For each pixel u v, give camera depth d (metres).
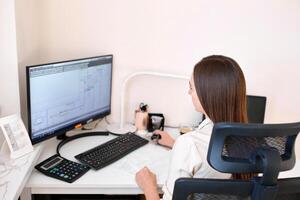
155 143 1.85
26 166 1.36
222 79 1.04
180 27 1.96
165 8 1.92
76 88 1.70
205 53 2.02
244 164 0.78
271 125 0.73
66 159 1.56
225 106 1.06
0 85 1.52
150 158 1.68
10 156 1.40
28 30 1.71
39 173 1.45
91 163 1.53
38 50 1.89
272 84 2.12
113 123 2.11
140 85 2.06
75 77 1.68
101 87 1.90
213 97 1.06
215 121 1.09
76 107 1.74
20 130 1.45
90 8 1.88
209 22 1.97
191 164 1.11
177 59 2.02
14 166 1.35
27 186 1.37
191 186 0.78
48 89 1.53
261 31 2.01
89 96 1.82
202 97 1.08
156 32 1.96
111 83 1.97
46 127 1.57
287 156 0.83
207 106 1.08
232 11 1.96
